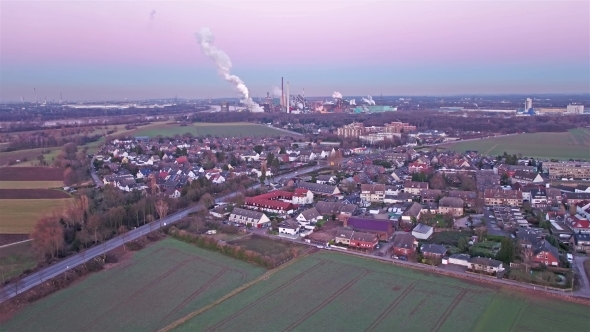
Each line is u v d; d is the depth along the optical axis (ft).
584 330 368.07
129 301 432.25
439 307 410.93
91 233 604.90
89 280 483.51
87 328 382.63
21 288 453.99
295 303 420.77
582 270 497.46
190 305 421.59
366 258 541.75
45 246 533.96
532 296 430.20
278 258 533.14
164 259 542.57
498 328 371.97
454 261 517.55
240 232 652.07
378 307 412.36
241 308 410.93
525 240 574.56
